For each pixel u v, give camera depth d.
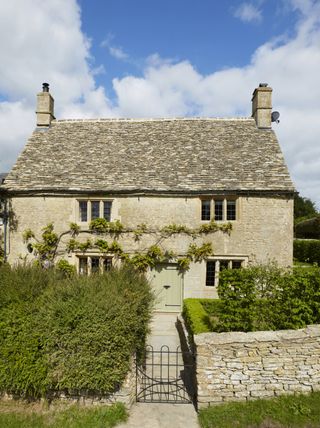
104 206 13.49
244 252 12.68
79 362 5.68
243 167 13.37
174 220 13.00
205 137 15.07
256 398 5.75
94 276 7.07
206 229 12.80
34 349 5.81
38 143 15.41
